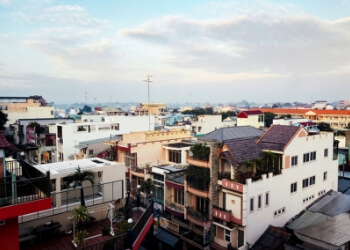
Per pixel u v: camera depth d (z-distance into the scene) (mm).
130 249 16484
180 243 29094
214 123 83875
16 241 14359
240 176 24938
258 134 31000
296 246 20969
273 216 26234
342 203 29234
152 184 34281
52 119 73688
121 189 23641
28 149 49062
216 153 25938
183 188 28984
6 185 14297
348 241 19719
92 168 22062
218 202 26156
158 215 32469
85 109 173000
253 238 24531
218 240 26203
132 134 41438
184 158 38625
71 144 55000
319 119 113562
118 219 21328
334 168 33406
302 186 29125
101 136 58969
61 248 17641
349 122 101875
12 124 73938
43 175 15070
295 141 27734
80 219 18516
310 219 26891
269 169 26828
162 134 43438
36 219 19109
